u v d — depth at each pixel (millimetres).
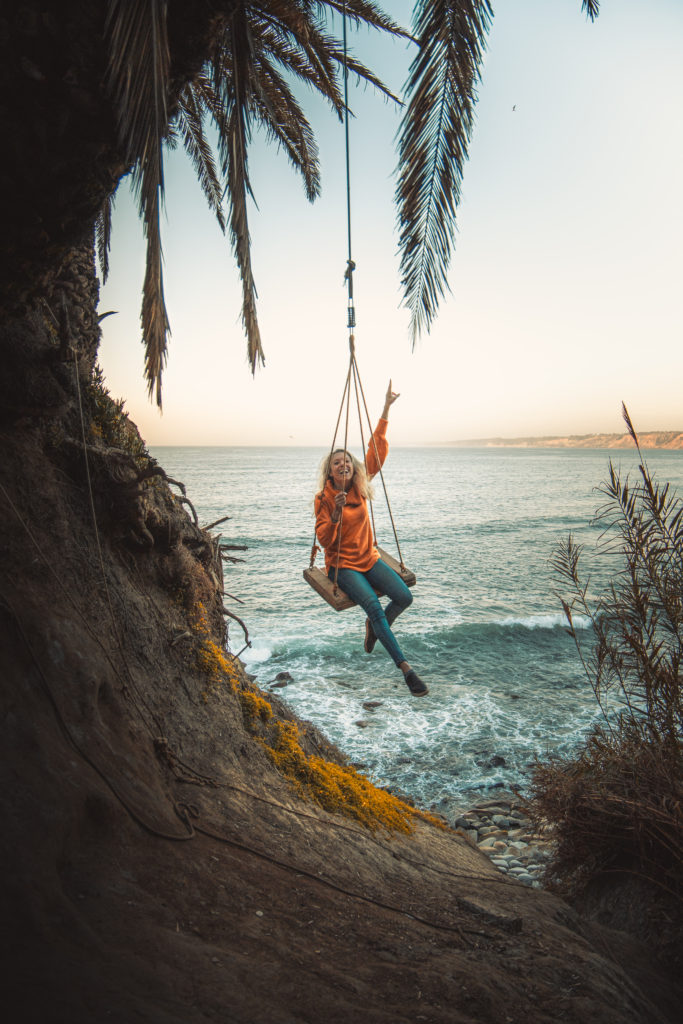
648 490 4895
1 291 3320
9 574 3301
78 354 4203
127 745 3318
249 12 6672
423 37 4098
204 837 3279
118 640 3865
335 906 3215
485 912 3756
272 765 4910
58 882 2195
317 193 8945
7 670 2824
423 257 4609
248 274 5414
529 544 32125
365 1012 2164
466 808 8531
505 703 12203
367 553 4652
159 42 2635
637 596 4906
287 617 18625
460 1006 2463
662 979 3896
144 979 1888
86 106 2771
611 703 12070
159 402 3203
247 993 2053
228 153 5320
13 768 2453
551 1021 2551
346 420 4719
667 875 4469
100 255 7477
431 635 16578
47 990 1626
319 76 7574
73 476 4137
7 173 2865
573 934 3908
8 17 2523
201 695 4582
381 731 10883
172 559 4832
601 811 4891
